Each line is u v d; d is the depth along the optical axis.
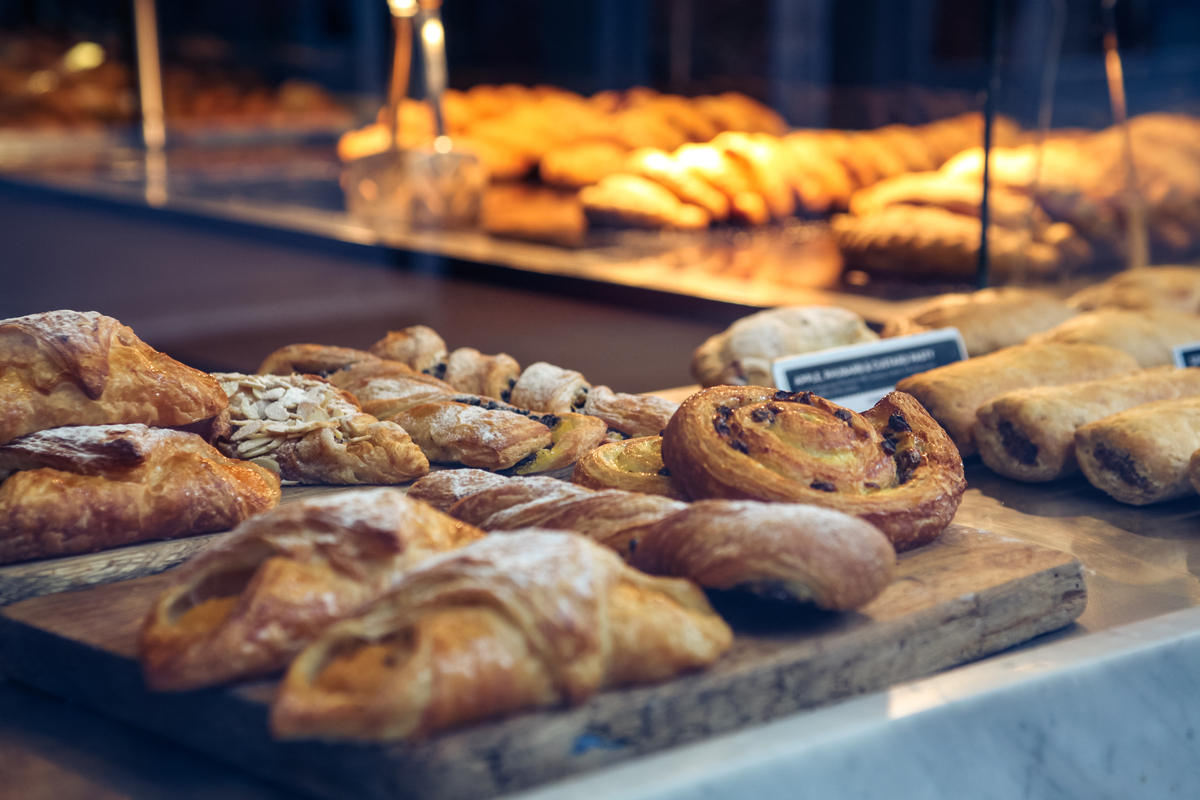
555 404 1.18
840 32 2.57
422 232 2.16
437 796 0.80
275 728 0.80
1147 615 0.99
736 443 0.98
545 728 0.82
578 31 3.04
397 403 1.14
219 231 2.28
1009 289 1.52
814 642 0.88
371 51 3.17
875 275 1.76
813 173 2.24
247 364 1.41
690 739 0.85
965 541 1.00
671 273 1.77
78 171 2.81
